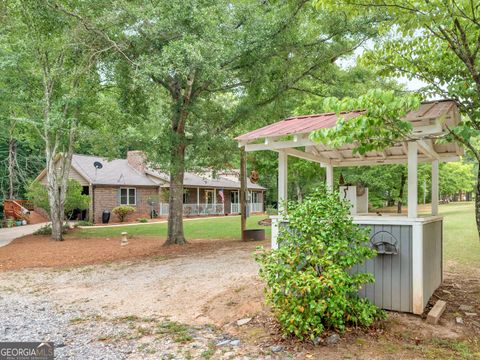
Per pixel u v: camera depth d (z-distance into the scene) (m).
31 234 17.14
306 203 4.24
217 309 4.88
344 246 3.87
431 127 4.10
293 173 17.08
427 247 4.80
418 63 5.33
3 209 26.38
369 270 4.64
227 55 9.12
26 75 13.54
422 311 4.34
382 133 3.56
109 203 24.17
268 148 5.18
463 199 47.91
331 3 4.25
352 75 11.29
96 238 14.97
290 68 10.72
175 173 10.77
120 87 10.00
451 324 4.12
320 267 3.96
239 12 9.33
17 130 17.91
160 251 10.47
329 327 3.92
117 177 25.23
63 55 11.28
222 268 7.35
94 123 14.02
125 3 8.39
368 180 15.91
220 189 31.45
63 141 15.15
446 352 3.42
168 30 8.49
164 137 10.38
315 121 5.58
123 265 8.53
